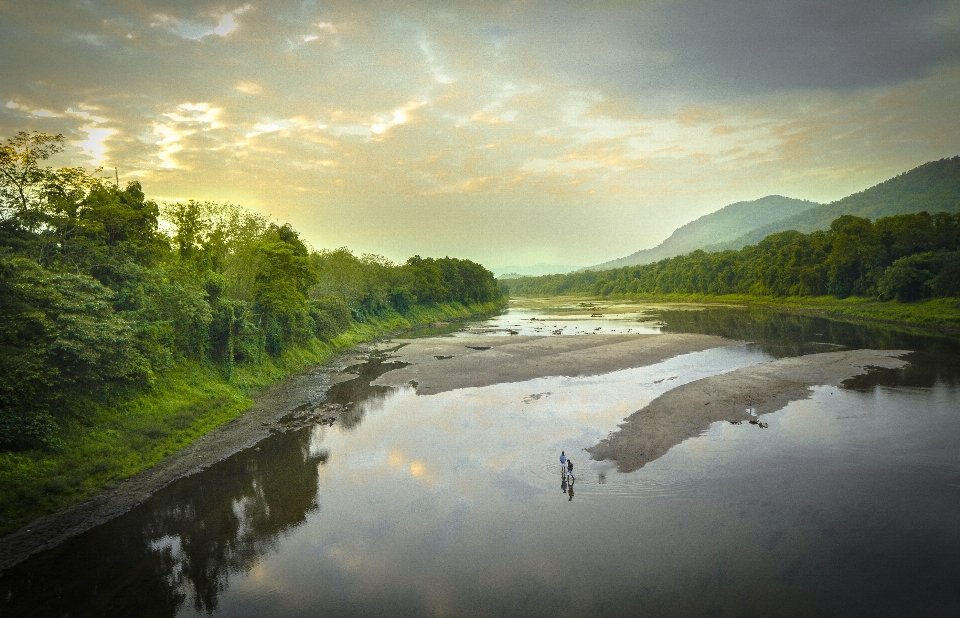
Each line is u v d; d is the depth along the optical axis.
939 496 24.53
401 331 110.06
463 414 41.25
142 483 29.36
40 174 39.62
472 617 17.66
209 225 57.97
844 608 17.34
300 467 31.33
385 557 21.48
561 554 21.16
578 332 95.19
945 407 37.94
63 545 22.94
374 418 41.09
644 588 18.80
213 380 47.28
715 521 23.17
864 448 30.72
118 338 33.19
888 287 104.94
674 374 53.53
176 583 20.14
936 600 17.55
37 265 32.19
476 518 24.36
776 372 51.16
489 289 193.50
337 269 99.25
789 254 157.75
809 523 22.67
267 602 18.89
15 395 28.34
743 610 17.45
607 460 30.47
